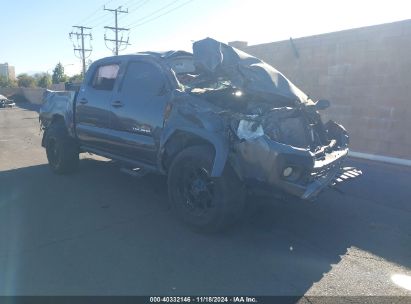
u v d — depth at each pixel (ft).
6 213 16.44
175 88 15.90
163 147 15.49
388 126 27.48
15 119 67.51
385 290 11.02
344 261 12.68
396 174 23.35
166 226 15.20
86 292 10.62
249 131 13.16
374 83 28.04
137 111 17.07
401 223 15.94
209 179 14.07
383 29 27.02
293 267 12.21
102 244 13.52
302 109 15.96
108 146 19.35
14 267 11.84
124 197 18.74
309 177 13.42
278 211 16.98
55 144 22.77
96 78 20.53
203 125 13.98
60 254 12.74
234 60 16.63
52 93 24.49
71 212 16.62
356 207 17.72
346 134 18.37
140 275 11.55
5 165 26.04
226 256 12.83
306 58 32.89
